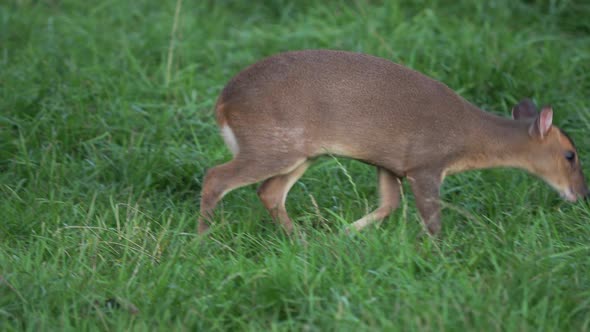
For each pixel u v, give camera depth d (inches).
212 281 338.6
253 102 390.0
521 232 382.9
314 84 389.7
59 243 369.7
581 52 572.1
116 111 502.6
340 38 590.2
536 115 430.3
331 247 360.2
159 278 337.4
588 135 492.4
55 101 502.6
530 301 321.4
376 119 393.7
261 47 598.5
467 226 402.0
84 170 454.3
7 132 469.7
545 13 642.2
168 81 540.7
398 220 401.7
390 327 296.2
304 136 391.2
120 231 380.5
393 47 570.9
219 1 678.5
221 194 394.0
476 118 409.7
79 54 568.4
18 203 410.3
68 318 312.3
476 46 553.6
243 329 313.3
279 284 330.3
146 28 611.2
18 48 571.2
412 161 399.2
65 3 657.0
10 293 328.5
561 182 421.7
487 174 462.3
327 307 320.2
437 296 314.8
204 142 494.9
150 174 451.8
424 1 635.5
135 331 304.7
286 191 413.7
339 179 459.8
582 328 304.7
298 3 667.4
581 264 351.3
